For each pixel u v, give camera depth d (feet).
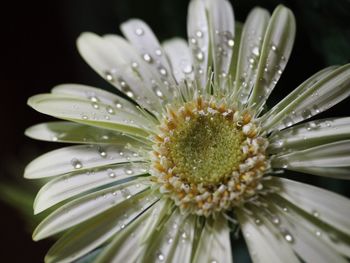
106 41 0.72
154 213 0.66
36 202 0.66
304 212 0.64
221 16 0.70
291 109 0.67
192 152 0.69
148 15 0.82
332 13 0.73
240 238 0.72
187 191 0.67
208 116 0.70
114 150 0.69
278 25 0.68
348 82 0.66
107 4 0.89
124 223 0.66
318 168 0.65
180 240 0.66
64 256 0.64
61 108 0.68
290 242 0.63
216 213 0.66
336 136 0.66
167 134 0.70
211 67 0.71
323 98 0.66
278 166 0.67
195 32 0.71
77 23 0.94
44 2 1.06
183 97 0.71
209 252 0.64
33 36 1.07
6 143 1.05
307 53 0.75
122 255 0.64
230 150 0.69
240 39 0.71
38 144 1.05
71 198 0.72
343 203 0.63
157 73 0.71
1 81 1.06
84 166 0.68
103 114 0.69
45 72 1.07
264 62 0.68
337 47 0.74
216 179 0.68
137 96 0.71
